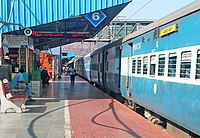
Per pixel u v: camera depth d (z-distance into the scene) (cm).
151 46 1047
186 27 743
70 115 1134
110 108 1323
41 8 1476
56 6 1474
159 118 1020
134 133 851
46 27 1891
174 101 809
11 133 838
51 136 805
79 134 833
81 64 4938
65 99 1662
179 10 802
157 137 809
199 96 655
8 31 1461
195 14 695
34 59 2362
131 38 1369
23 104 1248
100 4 1459
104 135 826
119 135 827
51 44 2636
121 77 1598
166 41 891
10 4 1468
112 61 1895
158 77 957
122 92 1578
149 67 1066
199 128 658
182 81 755
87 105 1416
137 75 1247
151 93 1034
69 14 1473
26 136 804
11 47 1723
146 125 963
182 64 761
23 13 1471
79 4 1471
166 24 891
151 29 1043
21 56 1820
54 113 1175
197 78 672
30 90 1548
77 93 2030
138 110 1339
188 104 714
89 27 1906
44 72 2498
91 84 3084
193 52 696
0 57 1396
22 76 1531
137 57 1252
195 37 690
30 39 1888
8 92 1206
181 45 771
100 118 1079
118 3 1447
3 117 1080
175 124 861
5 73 1270
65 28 1950
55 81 3619
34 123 976
